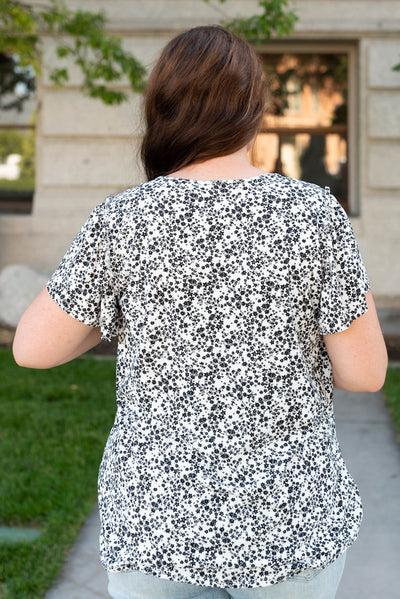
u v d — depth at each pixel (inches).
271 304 47.6
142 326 48.3
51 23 246.1
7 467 148.7
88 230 49.8
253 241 47.8
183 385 47.7
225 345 47.4
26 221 384.2
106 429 177.6
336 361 49.8
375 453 166.7
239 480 46.7
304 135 397.4
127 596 49.3
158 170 52.8
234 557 46.4
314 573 48.1
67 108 378.9
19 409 193.3
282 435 48.0
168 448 47.4
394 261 380.2
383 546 120.9
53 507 130.7
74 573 109.8
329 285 48.4
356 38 376.5
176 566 46.7
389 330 331.0
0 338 306.0
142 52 372.8
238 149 50.8
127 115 376.8
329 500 49.1
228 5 372.5
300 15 372.2
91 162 381.4
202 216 48.1
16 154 398.9
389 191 381.4
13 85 395.2
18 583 103.6
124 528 48.3
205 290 47.6
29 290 315.6
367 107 378.0
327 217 49.3
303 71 393.1
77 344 51.2
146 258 48.0
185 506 46.7
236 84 50.0
